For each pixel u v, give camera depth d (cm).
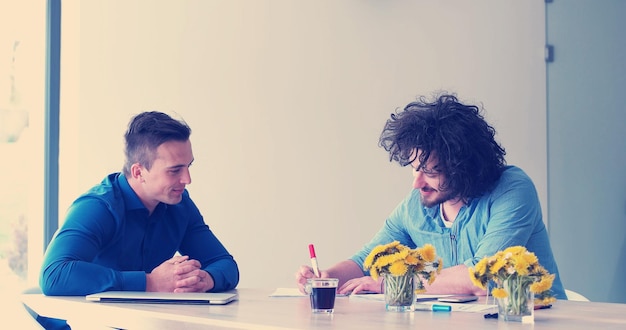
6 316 212
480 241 226
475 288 203
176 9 359
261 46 379
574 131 464
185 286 210
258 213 375
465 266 211
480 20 451
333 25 400
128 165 238
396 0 420
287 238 382
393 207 416
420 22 429
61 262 205
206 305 178
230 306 175
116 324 171
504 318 147
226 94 369
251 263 372
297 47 389
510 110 458
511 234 219
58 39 343
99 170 341
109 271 204
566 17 469
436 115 232
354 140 405
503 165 241
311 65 393
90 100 340
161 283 208
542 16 476
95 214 226
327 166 395
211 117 365
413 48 425
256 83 377
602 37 452
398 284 166
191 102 361
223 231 366
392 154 237
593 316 155
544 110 475
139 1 351
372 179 410
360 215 405
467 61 444
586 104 459
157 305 178
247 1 376
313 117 392
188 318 153
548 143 475
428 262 167
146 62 352
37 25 342
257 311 164
